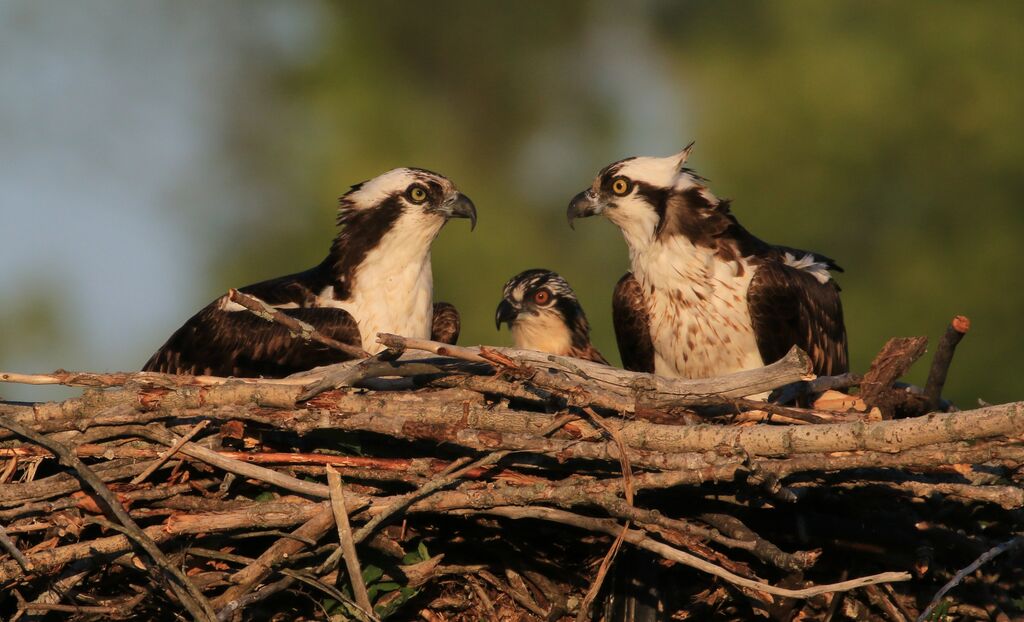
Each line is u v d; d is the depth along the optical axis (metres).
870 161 25.80
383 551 8.81
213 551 8.73
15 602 9.05
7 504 8.57
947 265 25.45
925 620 8.62
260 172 29.11
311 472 8.85
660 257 12.12
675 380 8.86
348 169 28.22
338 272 12.23
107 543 8.43
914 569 9.28
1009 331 25.08
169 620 9.09
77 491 8.67
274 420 8.63
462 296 26.38
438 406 8.62
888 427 7.92
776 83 26.59
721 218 12.12
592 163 30.06
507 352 8.88
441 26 29.88
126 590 9.00
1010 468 8.43
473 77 30.33
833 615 9.57
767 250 12.70
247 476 8.64
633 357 12.77
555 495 8.41
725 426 8.41
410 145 28.98
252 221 28.91
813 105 26.03
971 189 25.70
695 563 8.12
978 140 25.56
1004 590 9.82
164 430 8.77
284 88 30.02
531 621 9.45
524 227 28.14
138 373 8.91
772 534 9.30
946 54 25.89
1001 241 25.30
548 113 30.45
